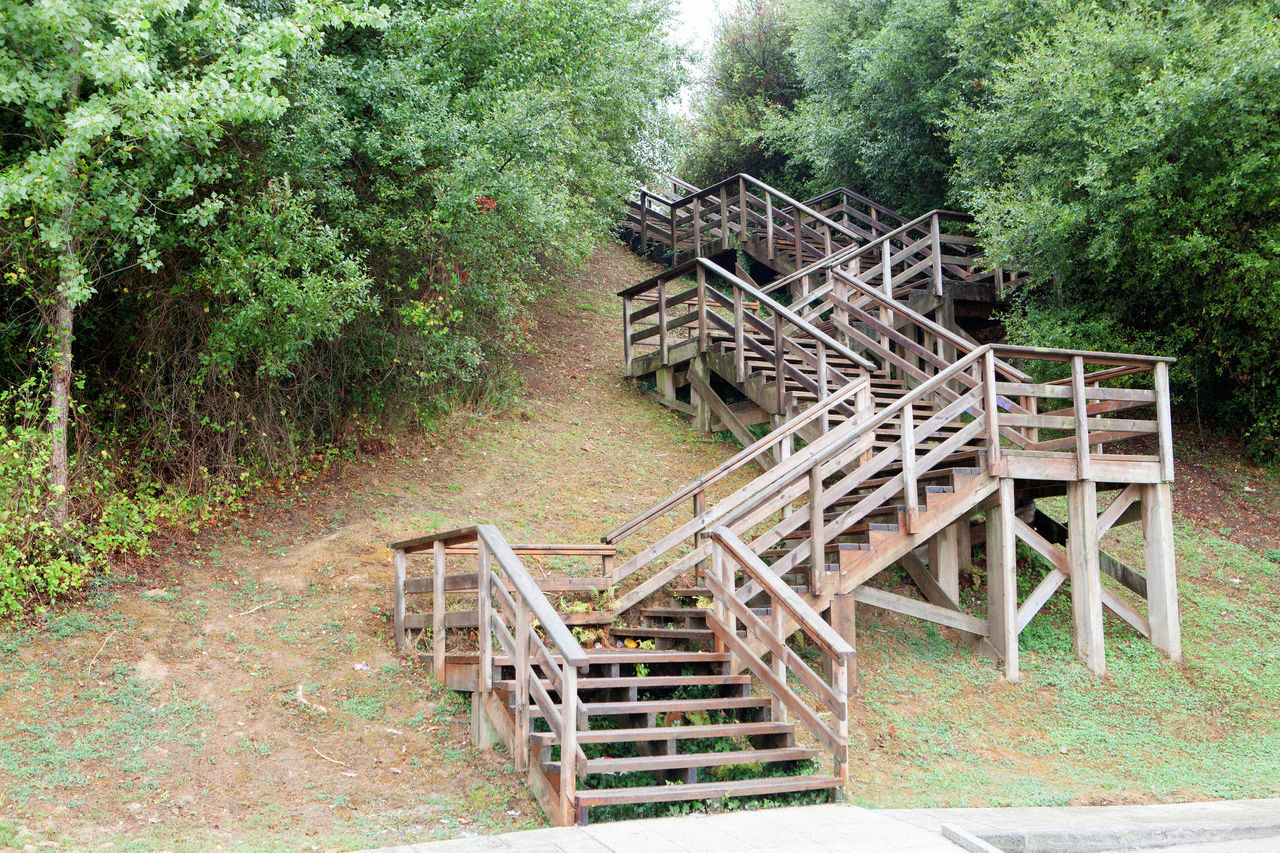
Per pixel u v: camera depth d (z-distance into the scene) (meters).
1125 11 11.86
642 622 7.57
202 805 5.01
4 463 6.53
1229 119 10.43
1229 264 10.95
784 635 6.87
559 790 4.87
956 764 6.61
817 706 7.19
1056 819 5.29
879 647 8.26
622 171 14.76
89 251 7.09
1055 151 11.84
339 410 9.82
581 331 15.04
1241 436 12.52
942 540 8.76
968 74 14.91
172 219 7.87
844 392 8.87
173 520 7.84
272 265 7.82
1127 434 8.81
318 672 6.38
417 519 8.74
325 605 7.18
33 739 5.35
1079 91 11.29
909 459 7.79
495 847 4.32
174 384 8.35
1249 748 7.30
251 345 8.23
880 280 14.38
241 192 7.96
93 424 8.09
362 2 7.51
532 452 10.72
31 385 7.40
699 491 7.94
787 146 19.11
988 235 12.84
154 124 6.36
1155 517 8.80
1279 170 10.38
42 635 6.26
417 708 6.12
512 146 9.16
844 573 7.46
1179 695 8.04
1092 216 11.12
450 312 9.71
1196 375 12.24
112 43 6.21
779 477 7.77
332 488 9.20
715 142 22.58
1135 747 7.16
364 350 9.68
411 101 8.70
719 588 6.70
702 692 6.65
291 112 8.06
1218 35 11.28
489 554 5.83
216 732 5.66
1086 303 12.21
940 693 7.69
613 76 12.38
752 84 22.89
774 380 10.84
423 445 10.41
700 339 11.76
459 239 9.22
